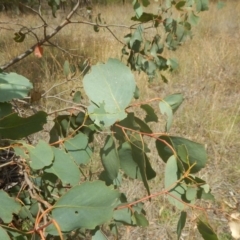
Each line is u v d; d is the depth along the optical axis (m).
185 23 2.61
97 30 2.96
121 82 1.28
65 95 4.64
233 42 8.91
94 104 1.26
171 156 1.20
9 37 8.32
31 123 1.15
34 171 1.64
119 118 1.24
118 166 1.29
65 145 1.35
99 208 1.06
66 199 1.04
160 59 2.66
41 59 6.70
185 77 6.82
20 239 1.05
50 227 1.03
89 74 1.28
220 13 11.34
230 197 3.80
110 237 3.03
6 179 1.91
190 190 1.17
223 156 4.49
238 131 5.12
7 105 1.27
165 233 3.26
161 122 4.91
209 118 5.19
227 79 6.79
